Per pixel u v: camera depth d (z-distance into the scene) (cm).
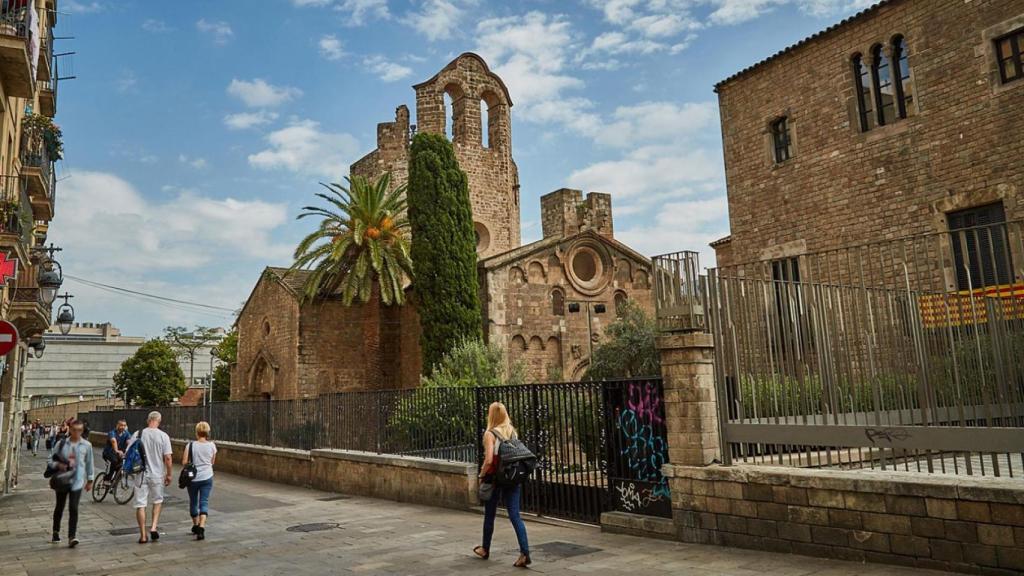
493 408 946
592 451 1177
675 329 996
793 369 927
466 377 2567
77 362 10700
